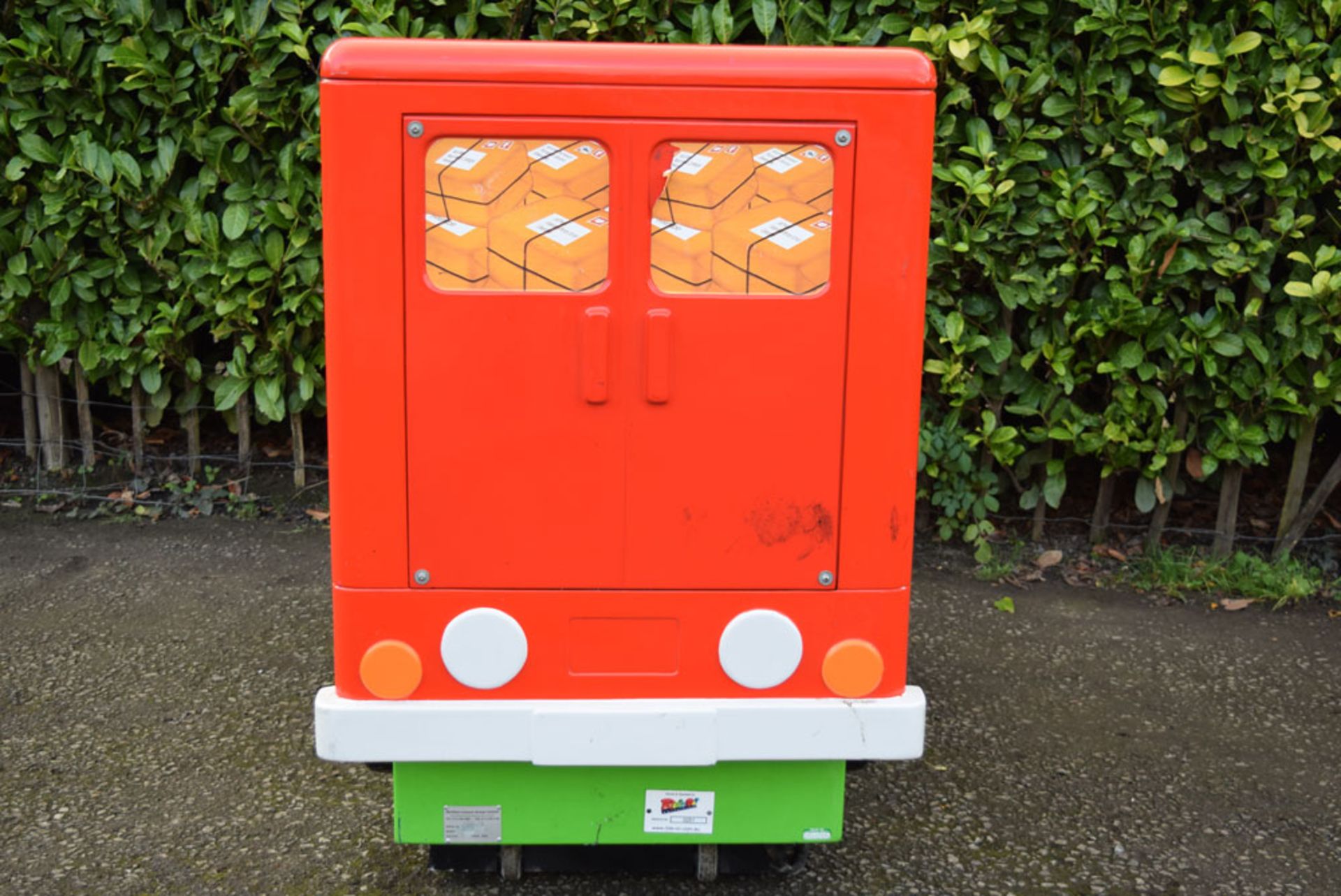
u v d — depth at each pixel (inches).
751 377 97.7
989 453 200.4
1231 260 183.6
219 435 228.7
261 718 145.3
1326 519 208.7
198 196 199.2
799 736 101.0
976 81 191.9
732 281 96.8
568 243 96.0
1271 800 131.9
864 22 188.9
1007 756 140.0
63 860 115.9
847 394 98.3
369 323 95.7
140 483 215.3
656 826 107.9
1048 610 182.9
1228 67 178.1
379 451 97.4
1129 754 141.4
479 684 100.7
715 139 94.6
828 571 100.7
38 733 140.6
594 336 96.3
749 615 100.5
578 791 106.9
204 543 199.8
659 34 192.1
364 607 99.5
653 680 101.8
